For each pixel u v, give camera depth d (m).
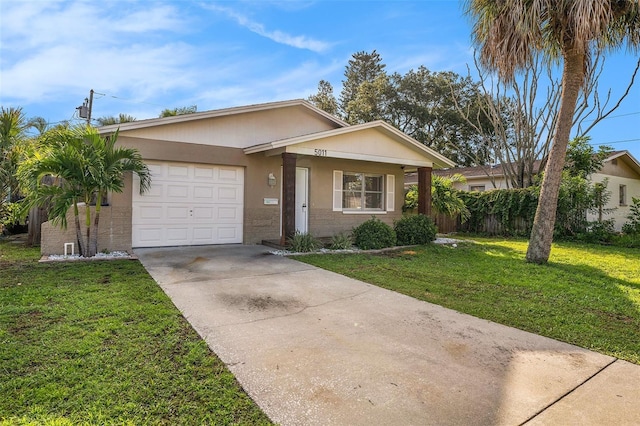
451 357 3.26
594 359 3.29
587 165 13.83
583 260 8.65
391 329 3.93
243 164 9.91
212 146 9.46
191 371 2.85
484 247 10.64
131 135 8.46
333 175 11.51
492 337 3.77
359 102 30.61
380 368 3.01
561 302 5.05
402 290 5.56
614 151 17.36
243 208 10.03
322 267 7.12
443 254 9.12
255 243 10.07
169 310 4.23
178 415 2.30
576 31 6.42
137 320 3.88
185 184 9.23
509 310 4.67
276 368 2.96
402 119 31.05
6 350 3.10
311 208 11.09
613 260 8.70
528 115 16.48
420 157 11.57
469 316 4.42
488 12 7.47
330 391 2.63
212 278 5.99
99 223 8.12
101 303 4.38
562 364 3.17
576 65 7.36
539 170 16.47
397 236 10.73
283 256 8.18
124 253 7.95
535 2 6.61
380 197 12.65
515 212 14.38
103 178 6.81
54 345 3.21
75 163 6.73
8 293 4.72
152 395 2.50
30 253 8.05
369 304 4.82
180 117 8.89
